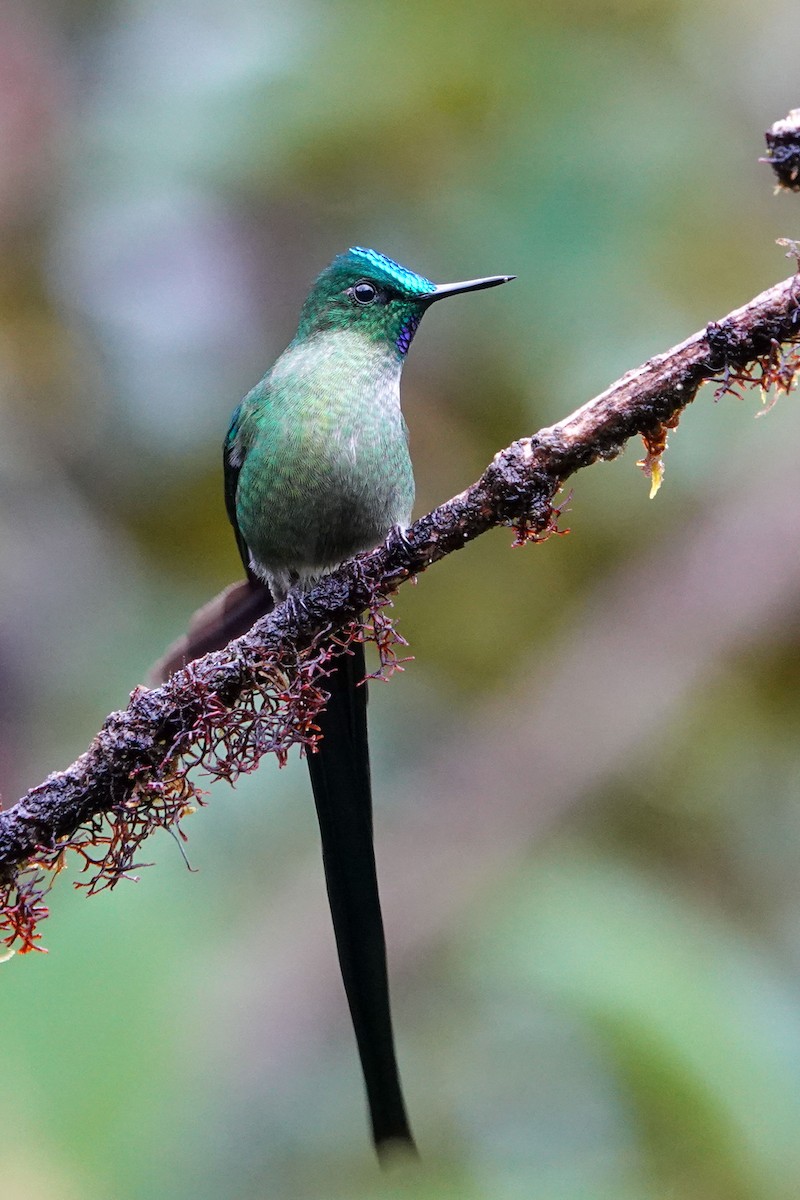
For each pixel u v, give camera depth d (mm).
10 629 10000
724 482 10953
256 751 6016
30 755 9711
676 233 10734
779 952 8844
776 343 5539
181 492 10945
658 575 10883
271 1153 8727
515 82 10633
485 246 10695
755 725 11008
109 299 11047
